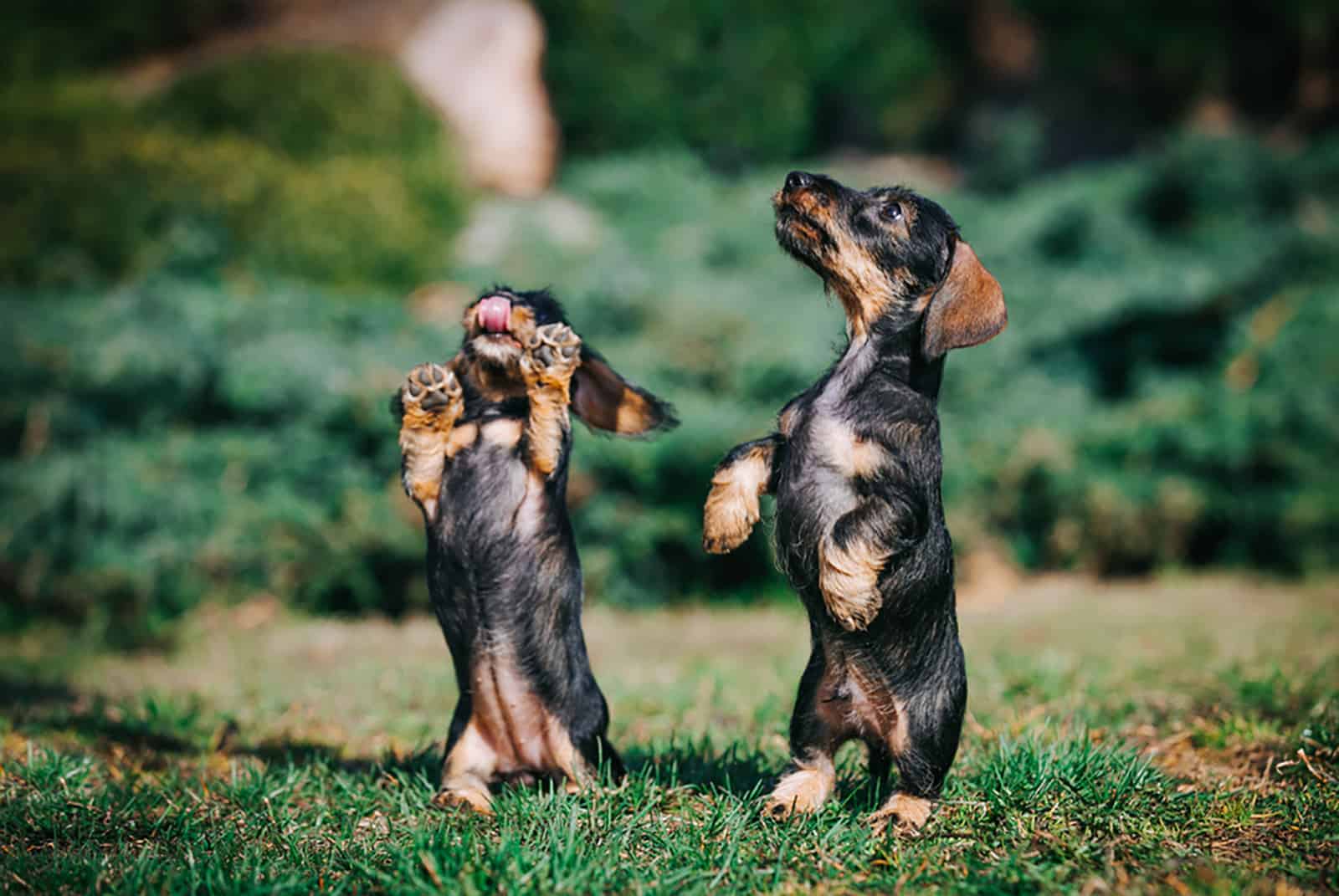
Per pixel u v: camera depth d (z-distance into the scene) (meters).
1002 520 14.52
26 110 15.56
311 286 14.80
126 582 11.60
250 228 14.82
